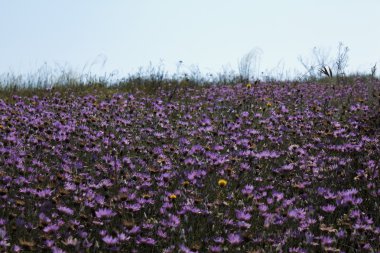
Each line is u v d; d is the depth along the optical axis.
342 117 10.81
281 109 11.44
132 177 6.91
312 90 14.91
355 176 7.18
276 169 7.35
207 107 12.29
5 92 14.52
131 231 5.15
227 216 5.91
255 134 9.45
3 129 8.55
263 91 14.21
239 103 12.38
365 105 12.11
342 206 6.10
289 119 10.41
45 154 7.85
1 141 8.08
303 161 7.66
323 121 10.33
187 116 10.70
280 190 6.99
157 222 5.60
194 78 18.14
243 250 5.20
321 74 17.86
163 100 13.77
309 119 10.83
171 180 6.91
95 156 7.83
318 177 7.20
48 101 12.09
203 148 8.24
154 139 9.28
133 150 8.31
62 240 5.07
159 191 6.60
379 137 9.12
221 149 8.23
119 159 7.64
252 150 8.44
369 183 6.64
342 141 9.09
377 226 5.81
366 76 18.39
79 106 11.36
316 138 8.87
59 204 5.70
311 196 6.62
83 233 5.07
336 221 5.91
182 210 5.77
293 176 7.32
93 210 5.60
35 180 6.62
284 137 9.50
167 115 11.41
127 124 9.95
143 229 5.41
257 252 4.98
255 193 6.49
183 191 6.63
